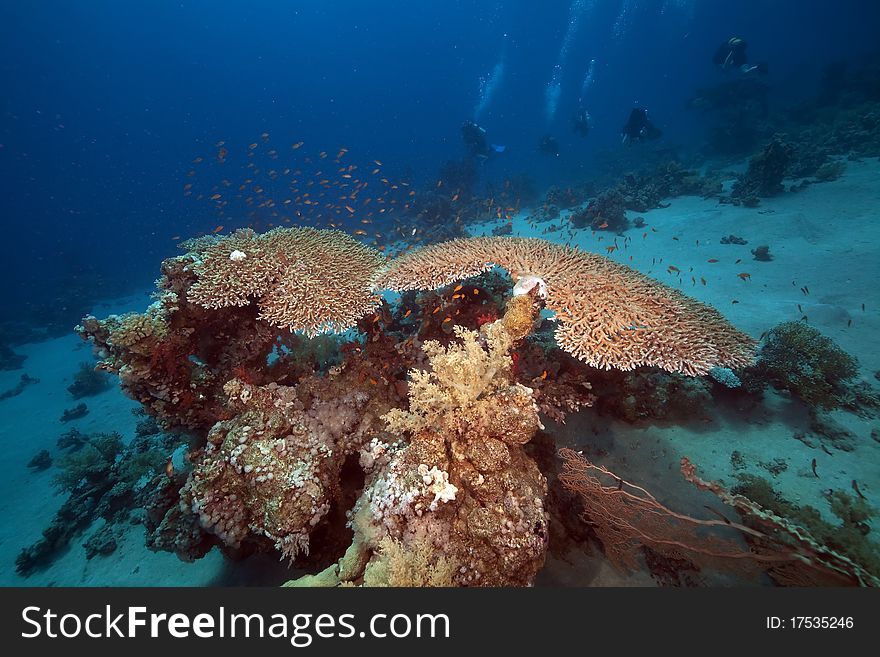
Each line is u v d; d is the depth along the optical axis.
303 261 5.44
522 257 5.12
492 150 24.95
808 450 5.25
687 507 4.72
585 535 4.50
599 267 5.23
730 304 9.16
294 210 40.88
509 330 4.43
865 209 12.23
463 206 25.92
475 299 6.24
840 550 3.45
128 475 7.57
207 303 4.64
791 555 3.19
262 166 85.06
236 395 4.48
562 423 5.93
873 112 19.92
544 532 3.23
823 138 20.45
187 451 5.49
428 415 3.65
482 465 3.33
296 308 4.72
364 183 15.16
